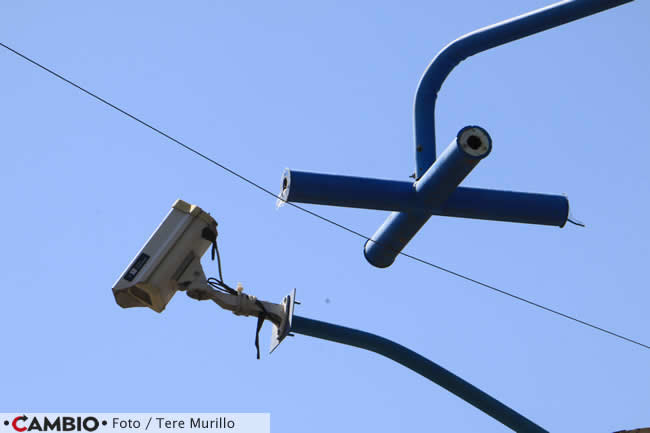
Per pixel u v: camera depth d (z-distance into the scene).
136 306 16.39
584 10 17.08
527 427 18.00
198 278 16.38
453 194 16.95
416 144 17.80
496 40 17.94
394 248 18.34
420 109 18.09
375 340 17.53
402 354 17.67
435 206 16.81
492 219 17.22
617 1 16.84
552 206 17.17
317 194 16.48
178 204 16.64
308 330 17.09
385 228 18.09
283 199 16.73
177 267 16.28
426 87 18.19
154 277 16.09
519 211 17.11
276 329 17.17
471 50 18.11
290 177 16.47
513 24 17.78
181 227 16.45
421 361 17.75
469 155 15.48
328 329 17.23
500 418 18.00
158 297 16.16
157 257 16.20
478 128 15.68
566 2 17.23
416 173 17.55
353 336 17.39
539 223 17.33
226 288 16.69
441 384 17.94
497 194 17.09
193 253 16.45
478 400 17.89
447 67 18.28
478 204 17.00
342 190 16.55
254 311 16.70
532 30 17.69
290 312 16.77
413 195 16.73
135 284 16.02
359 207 16.83
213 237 16.66
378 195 16.67
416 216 17.20
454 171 15.87
